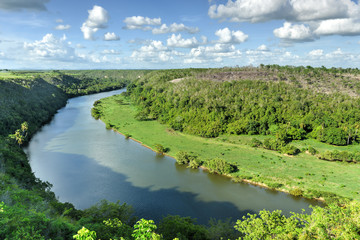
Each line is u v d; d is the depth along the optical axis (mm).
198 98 133375
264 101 121500
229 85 143375
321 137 94062
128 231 29688
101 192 61594
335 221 28750
